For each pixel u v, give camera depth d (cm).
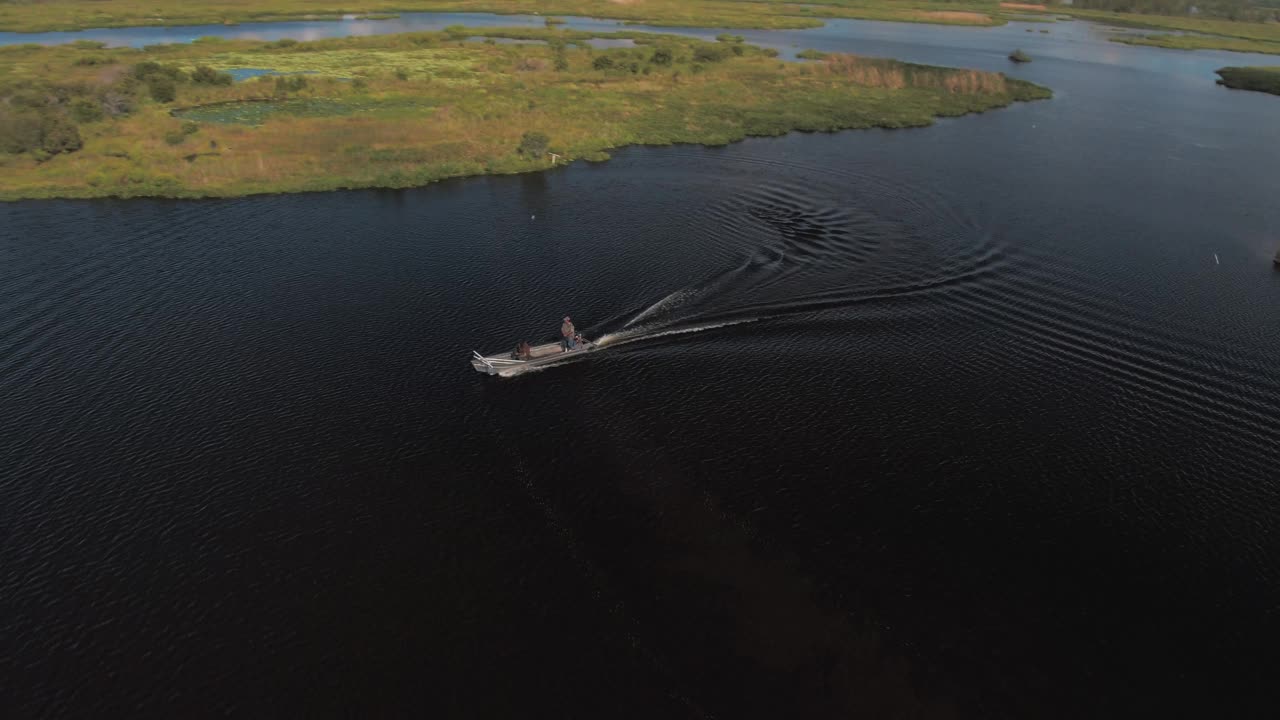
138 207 6675
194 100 9812
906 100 10469
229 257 5631
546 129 8794
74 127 8012
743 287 5084
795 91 10819
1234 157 8162
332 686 2517
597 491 3344
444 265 5466
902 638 2688
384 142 8281
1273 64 14188
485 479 3416
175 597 2844
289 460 3538
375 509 3253
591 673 2559
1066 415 3844
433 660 2605
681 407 3878
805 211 6481
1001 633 2709
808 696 2480
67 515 3216
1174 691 2520
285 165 7581
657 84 11062
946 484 3381
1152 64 13938
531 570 2956
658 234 5981
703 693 2491
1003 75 11588
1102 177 7444
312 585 2892
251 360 4300
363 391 4031
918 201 6719
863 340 4478
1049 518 3206
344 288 5134
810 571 2948
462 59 12850
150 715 2431
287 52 13338
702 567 2962
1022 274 5328
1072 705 2470
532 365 4194
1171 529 3156
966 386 4062
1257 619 2773
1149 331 4616
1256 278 5322
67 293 5066
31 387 4050
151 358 4316
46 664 2594
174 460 3538
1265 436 3703
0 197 6781
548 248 5731
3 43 14000
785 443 3625
